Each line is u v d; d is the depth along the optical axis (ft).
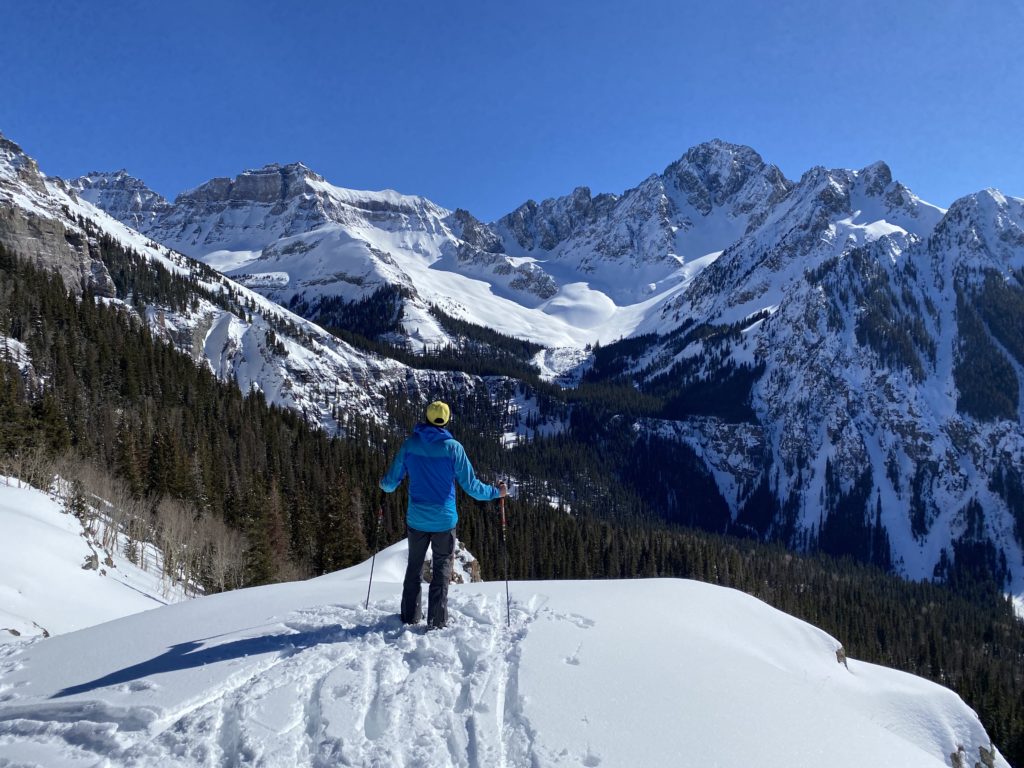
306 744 15.25
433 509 23.81
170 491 146.61
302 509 173.68
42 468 90.43
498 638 22.15
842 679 34.86
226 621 24.56
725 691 18.74
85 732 15.74
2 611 36.88
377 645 21.33
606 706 17.08
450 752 15.16
